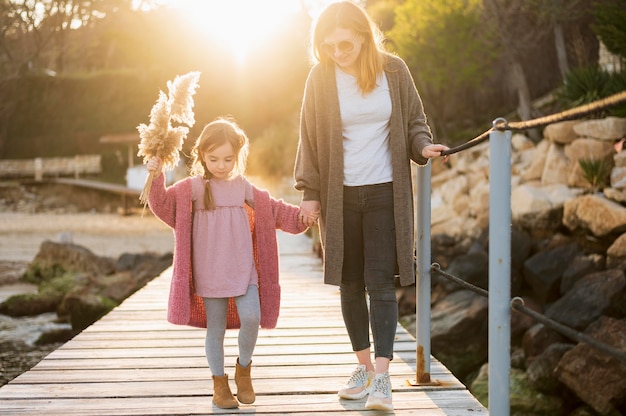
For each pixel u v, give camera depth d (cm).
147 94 3750
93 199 3034
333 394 332
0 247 1730
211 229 303
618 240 754
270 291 313
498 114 1691
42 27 2898
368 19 290
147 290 696
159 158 300
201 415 302
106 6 3619
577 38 1415
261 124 3142
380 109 295
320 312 571
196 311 316
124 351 422
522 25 1427
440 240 1013
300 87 3083
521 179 1030
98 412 305
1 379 684
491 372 233
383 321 297
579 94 1159
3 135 3719
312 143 307
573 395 559
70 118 3794
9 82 3362
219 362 309
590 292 678
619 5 1197
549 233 884
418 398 322
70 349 428
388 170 299
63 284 1120
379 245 297
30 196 3134
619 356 170
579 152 938
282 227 316
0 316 1006
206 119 3262
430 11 1463
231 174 308
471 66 1466
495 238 230
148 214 2672
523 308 218
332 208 298
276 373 370
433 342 704
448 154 277
